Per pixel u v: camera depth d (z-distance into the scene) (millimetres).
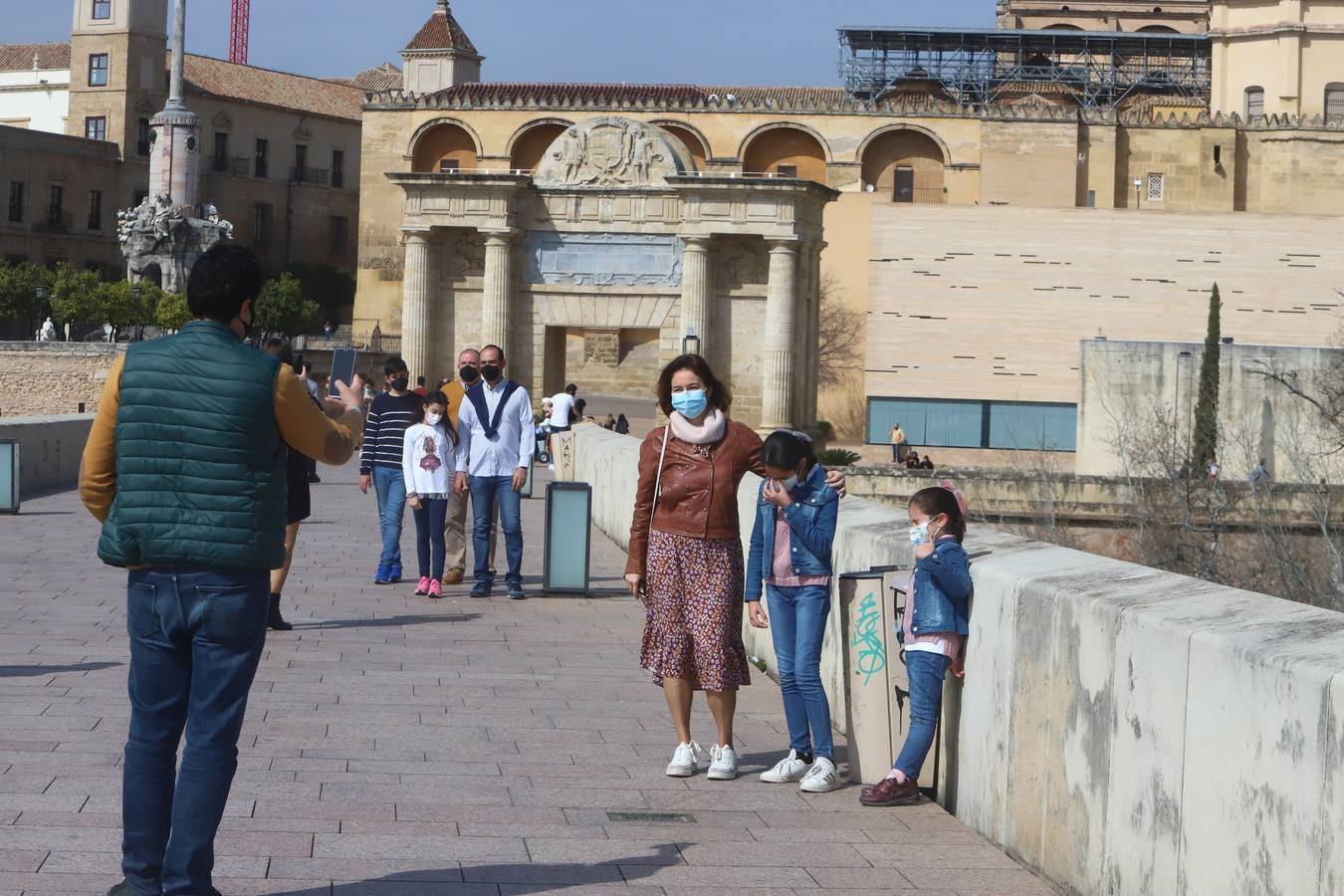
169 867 6797
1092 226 90312
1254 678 6004
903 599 9867
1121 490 54500
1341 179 104312
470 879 7707
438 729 11172
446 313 54875
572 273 53531
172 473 6793
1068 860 7641
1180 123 104062
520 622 16859
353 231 138500
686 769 10086
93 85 125688
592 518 31172
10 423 30875
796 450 10016
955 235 90500
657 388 10453
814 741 10047
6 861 7637
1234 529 52594
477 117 108188
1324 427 59344
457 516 20188
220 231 95188
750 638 15555
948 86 115375
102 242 124062
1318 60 109250
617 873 7906
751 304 53250
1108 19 128750
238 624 6848
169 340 6969
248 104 129875
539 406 53812
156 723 6941
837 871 8062
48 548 21984
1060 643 7793
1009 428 90438
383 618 16797
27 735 10344
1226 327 90250
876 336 90875
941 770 9547
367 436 20344
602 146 53156
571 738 11070
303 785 9414
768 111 104625
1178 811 6570
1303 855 5637
